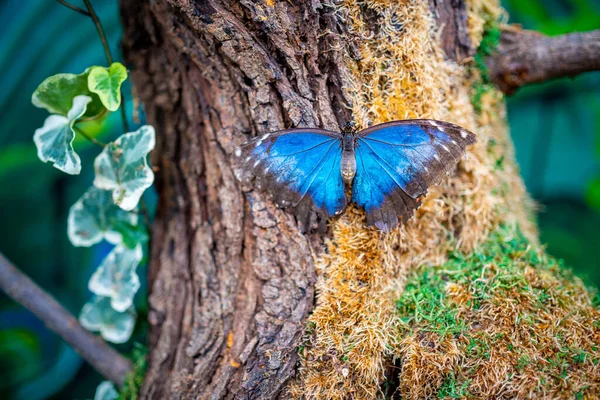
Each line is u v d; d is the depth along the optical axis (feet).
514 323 1.90
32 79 2.66
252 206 1.94
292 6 1.90
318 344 1.90
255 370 1.90
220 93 1.96
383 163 1.92
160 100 2.04
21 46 2.62
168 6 1.93
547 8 2.95
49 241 2.92
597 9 2.73
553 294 1.94
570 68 2.10
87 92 1.99
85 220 2.11
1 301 2.86
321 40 1.92
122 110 2.07
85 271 2.72
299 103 1.92
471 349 1.88
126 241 2.09
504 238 2.05
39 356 2.70
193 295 2.02
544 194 3.38
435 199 2.01
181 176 2.06
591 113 3.16
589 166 3.27
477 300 1.94
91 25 2.62
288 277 1.93
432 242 2.02
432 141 1.90
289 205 1.93
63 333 2.16
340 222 1.94
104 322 2.17
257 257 1.94
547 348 1.87
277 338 1.91
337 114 1.95
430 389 1.88
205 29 1.89
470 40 2.06
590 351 1.87
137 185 2.00
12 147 2.73
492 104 2.15
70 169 1.95
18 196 2.81
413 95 1.97
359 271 1.93
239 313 1.96
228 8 1.89
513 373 1.86
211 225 2.00
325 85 1.93
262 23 1.89
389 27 1.94
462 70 2.07
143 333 2.26
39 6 2.58
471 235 2.03
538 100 3.23
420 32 1.97
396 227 1.95
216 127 1.97
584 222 3.30
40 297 2.16
